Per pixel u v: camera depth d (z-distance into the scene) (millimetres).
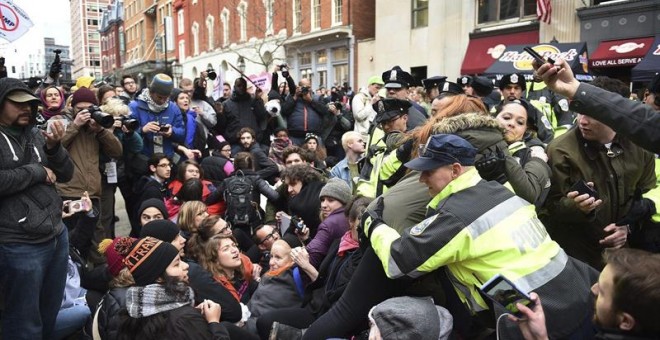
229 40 32562
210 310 2482
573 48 8500
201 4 36312
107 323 2535
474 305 1979
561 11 13625
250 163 5574
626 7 12328
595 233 2676
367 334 2320
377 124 4086
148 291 2283
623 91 2660
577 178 2635
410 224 2221
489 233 1892
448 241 1876
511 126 2863
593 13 12984
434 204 2033
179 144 5961
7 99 2746
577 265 2086
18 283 2768
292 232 4387
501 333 1845
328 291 2805
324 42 23312
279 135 7016
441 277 2131
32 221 2779
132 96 8102
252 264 4152
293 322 3059
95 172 4613
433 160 1970
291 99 8008
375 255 2238
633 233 2688
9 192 2713
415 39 18047
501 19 15469
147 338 2197
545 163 2576
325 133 8227
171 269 2523
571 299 1881
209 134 7180
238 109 7371
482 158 2240
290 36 25641
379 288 2236
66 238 3078
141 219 4230
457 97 2529
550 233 2791
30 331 2818
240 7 30406
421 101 7902
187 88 7426
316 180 4770
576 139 2666
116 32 62375
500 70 9680
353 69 21781
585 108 2018
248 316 3348
